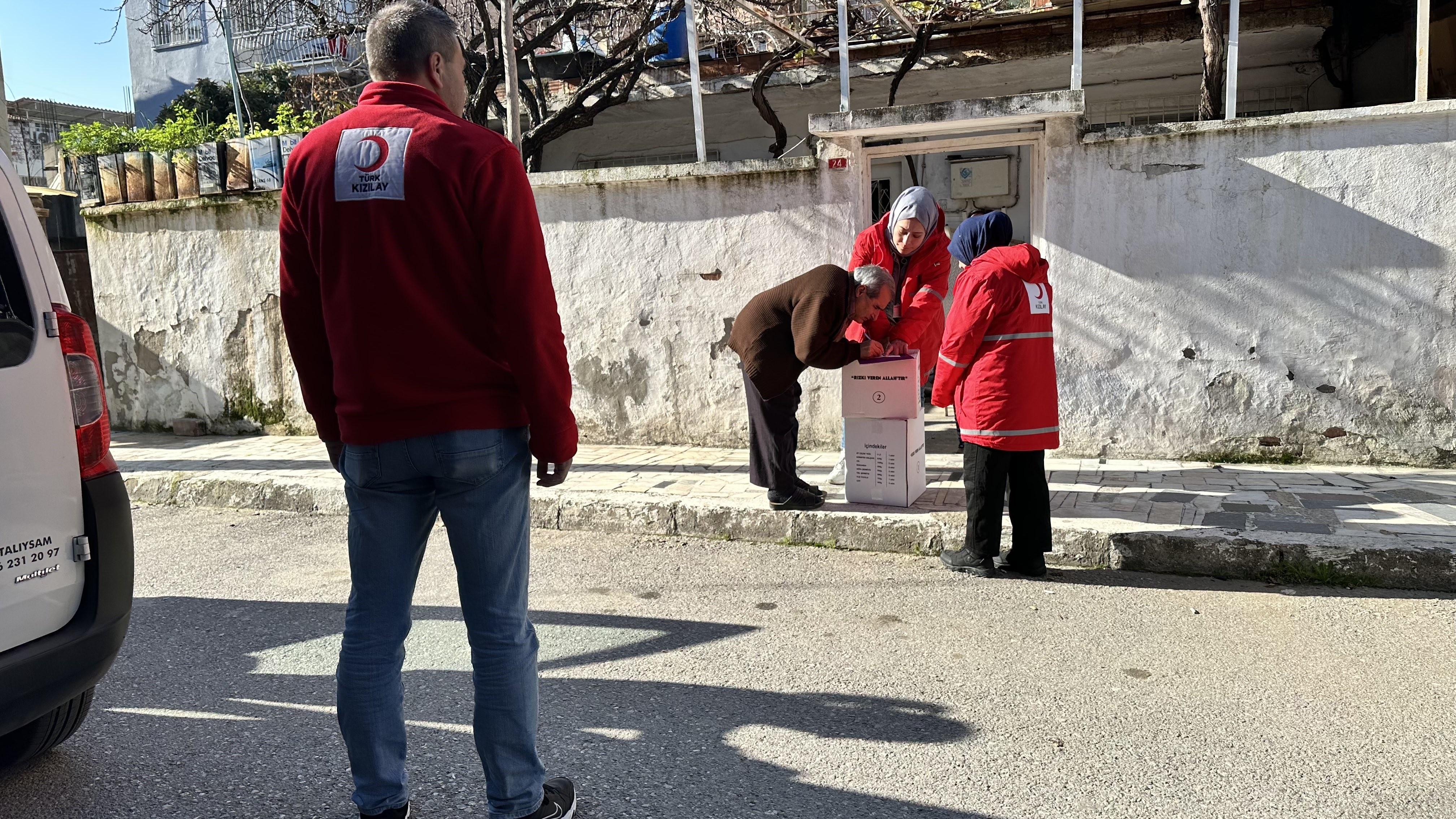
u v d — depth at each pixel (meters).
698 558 5.14
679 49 10.86
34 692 2.43
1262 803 2.63
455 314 2.20
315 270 2.32
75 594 2.60
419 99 2.28
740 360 5.70
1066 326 6.55
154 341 8.65
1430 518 4.87
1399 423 6.11
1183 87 10.40
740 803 2.66
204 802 2.70
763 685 3.48
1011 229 4.64
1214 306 6.27
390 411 2.19
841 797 2.69
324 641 4.01
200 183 8.23
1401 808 2.59
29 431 2.47
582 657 3.79
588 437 7.64
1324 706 3.22
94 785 2.80
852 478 5.53
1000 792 2.71
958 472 6.38
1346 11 8.99
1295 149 6.03
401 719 2.40
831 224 6.83
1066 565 4.87
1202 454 6.44
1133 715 3.18
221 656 3.85
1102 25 9.29
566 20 10.32
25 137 24.00
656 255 7.27
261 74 14.63
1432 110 5.77
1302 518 4.93
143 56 16.75
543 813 2.43
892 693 3.39
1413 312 5.98
